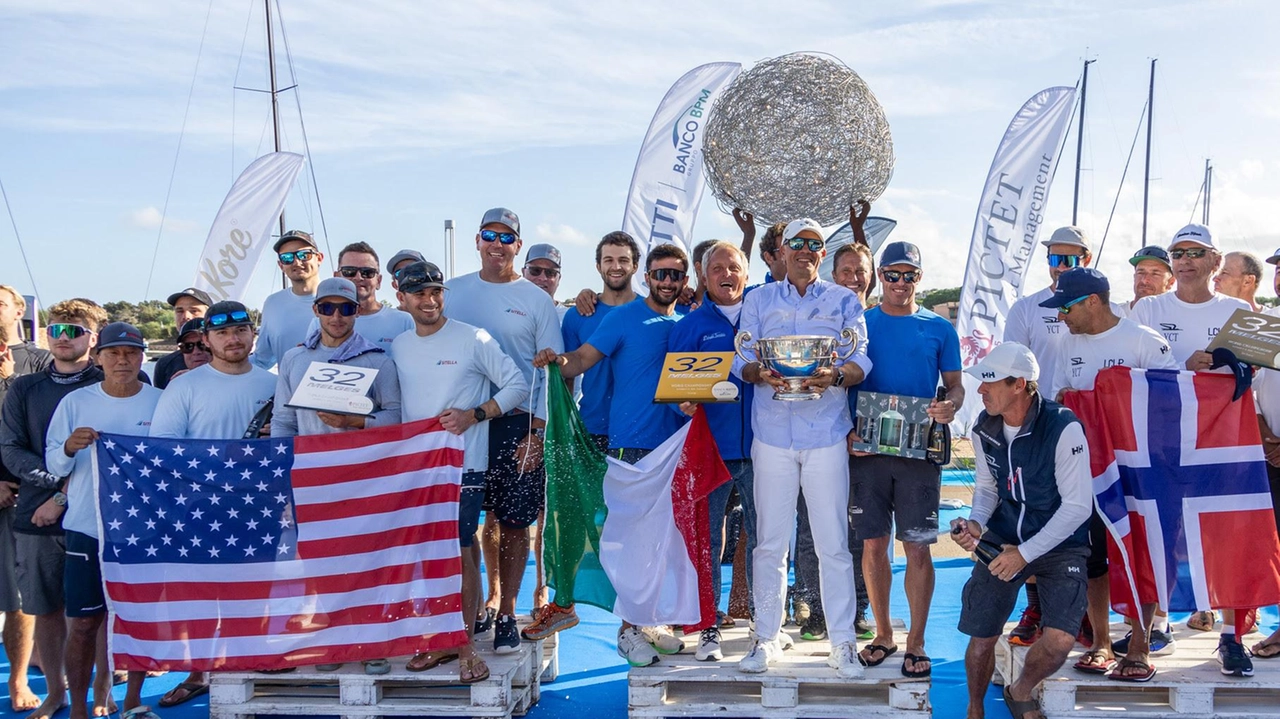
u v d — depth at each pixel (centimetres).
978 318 1177
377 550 472
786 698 457
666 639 495
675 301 531
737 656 491
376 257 587
